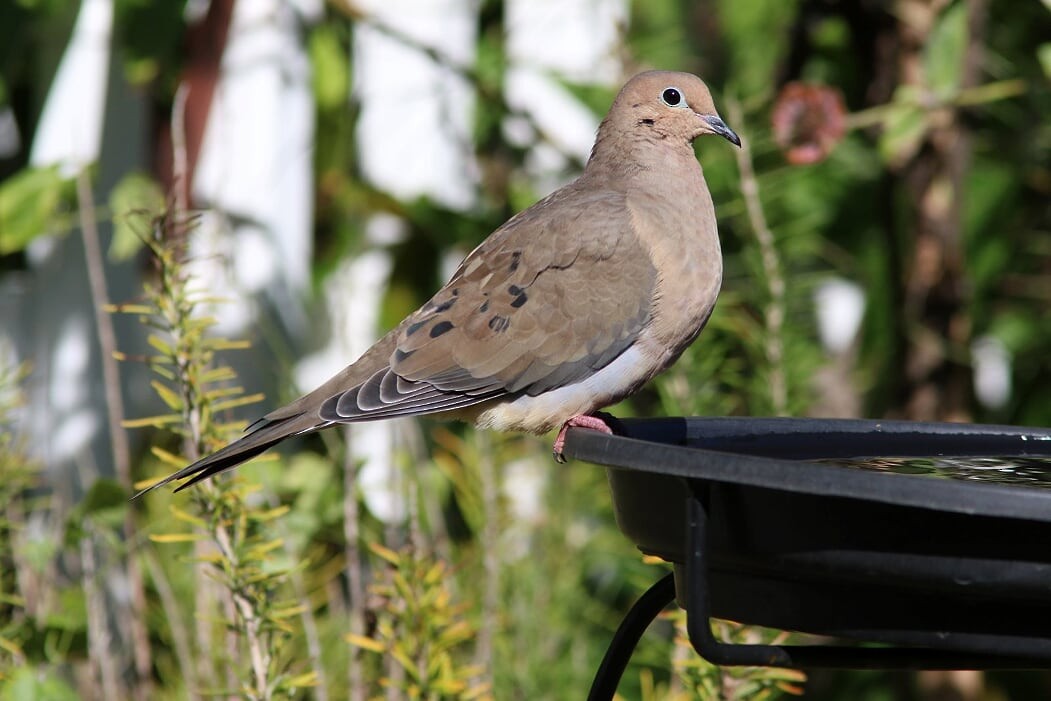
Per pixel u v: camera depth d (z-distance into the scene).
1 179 11.88
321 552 8.43
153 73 10.54
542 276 7.63
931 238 11.06
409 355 7.45
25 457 9.59
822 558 4.50
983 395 13.39
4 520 8.22
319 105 12.05
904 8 11.09
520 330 7.56
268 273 12.09
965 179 11.34
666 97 8.38
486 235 12.19
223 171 10.05
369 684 8.10
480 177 12.66
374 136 13.03
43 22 10.72
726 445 6.36
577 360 7.61
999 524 4.20
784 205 11.60
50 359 11.76
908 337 11.33
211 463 6.12
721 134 8.44
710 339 8.84
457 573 8.78
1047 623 4.39
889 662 4.98
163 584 8.05
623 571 9.63
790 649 4.93
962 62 10.45
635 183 8.21
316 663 7.31
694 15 12.20
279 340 11.52
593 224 7.75
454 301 7.65
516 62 11.98
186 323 6.68
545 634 8.79
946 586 4.29
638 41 12.00
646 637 8.41
